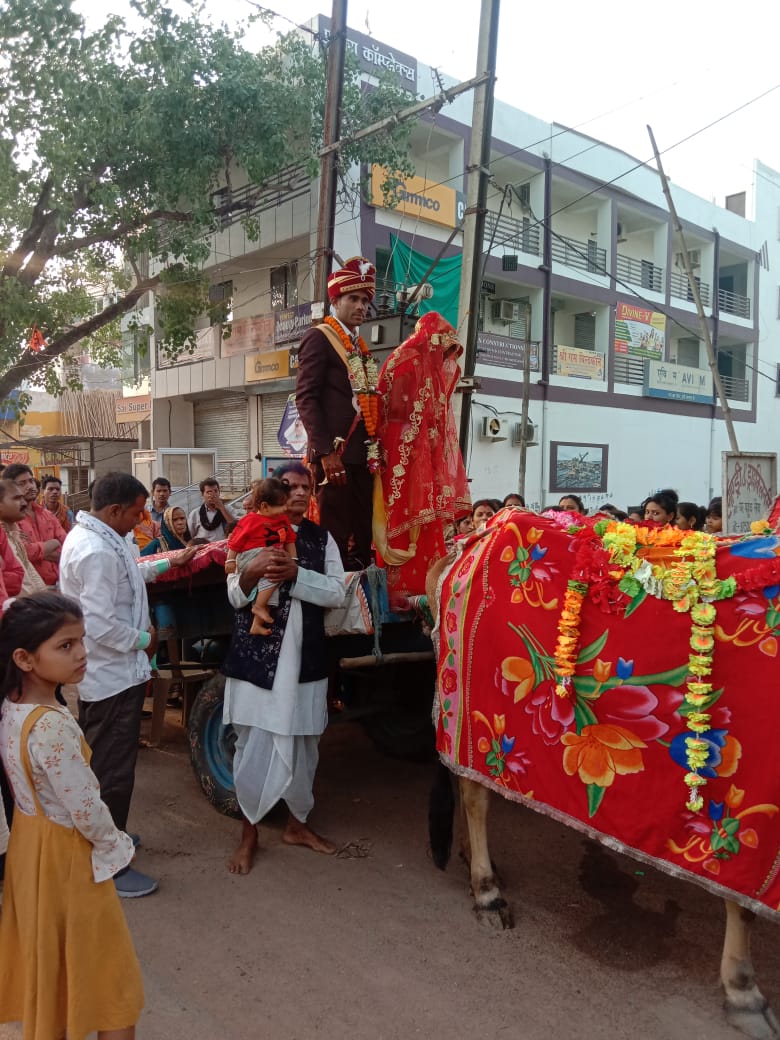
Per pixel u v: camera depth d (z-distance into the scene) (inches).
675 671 105.0
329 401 169.2
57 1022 84.9
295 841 158.2
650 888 142.9
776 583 99.0
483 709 130.3
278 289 660.1
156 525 284.8
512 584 126.9
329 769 201.0
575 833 165.9
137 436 943.7
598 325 817.5
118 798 142.2
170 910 134.5
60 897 84.7
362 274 169.9
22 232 484.4
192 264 545.6
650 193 853.8
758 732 98.1
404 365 168.7
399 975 116.3
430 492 168.4
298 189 589.0
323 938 126.1
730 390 1010.1
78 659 87.5
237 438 735.1
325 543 155.5
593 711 113.2
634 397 845.8
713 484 971.9
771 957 121.3
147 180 479.2
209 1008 109.0
